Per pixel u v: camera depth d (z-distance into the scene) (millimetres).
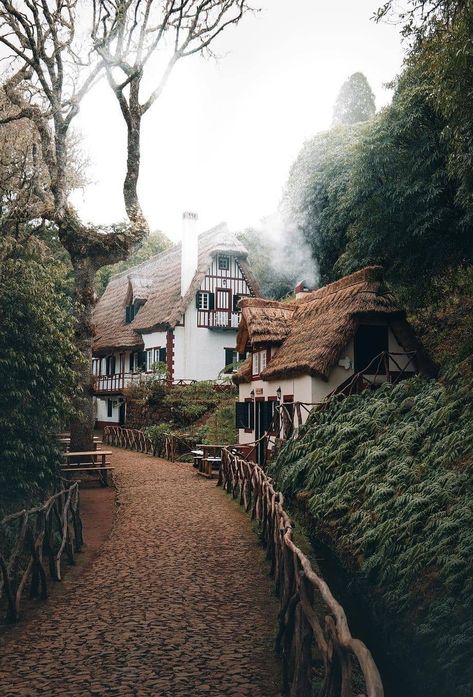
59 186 17266
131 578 8203
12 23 15789
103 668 5344
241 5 16938
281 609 5746
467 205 11477
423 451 10414
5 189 18172
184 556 9328
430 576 7168
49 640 6023
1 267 10867
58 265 14297
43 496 10977
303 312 19750
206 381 29609
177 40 17188
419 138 13328
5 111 19641
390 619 7184
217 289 32875
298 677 4539
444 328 18625
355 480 10961
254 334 19219
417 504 8648
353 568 8766
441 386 12227
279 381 18375
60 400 11414
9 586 6598
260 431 19969
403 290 15977
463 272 15883
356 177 14719
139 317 35656
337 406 14812
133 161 17891
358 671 6156
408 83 14023
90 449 17594
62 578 8273
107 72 16828
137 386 31250
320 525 10656
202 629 6309
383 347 16938
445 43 8266
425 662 6168
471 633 5918
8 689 4926
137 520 12047
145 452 25922
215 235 33969
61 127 16984
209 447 18359
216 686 4992
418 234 13836
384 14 8266
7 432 10203
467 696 5297
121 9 16078
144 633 6191
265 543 9828
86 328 17641
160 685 5000
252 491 12844
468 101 8375
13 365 10227
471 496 8203
